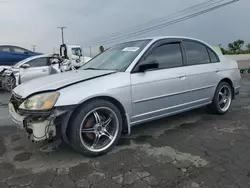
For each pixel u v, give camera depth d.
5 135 3.63
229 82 4.55
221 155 2.79
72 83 2.72
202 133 3.54
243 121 4.10
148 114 3.26
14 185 2.24
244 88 8.16
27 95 2.65
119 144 3.18
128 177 2.35
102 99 2.82
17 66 8.64
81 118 2.65
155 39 3.54
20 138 3.49
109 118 2.94
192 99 3.83
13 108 2.90
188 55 3.86
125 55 3.44
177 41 3.77
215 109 4.36
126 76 3.01
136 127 3.85
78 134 2.65
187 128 3.77
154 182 2.25
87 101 2.71
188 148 3.01
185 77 3.64
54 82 2.83
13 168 2.58
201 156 2.78
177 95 3.56
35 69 8.70
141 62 3.21
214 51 4.40
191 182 2.24
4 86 8.77
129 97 3.00
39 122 2.50
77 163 2.67
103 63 3.59
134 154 2.87
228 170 2.45
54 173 2.46
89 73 3.15
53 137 2.62
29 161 2.74
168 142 3.22
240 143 3.14
